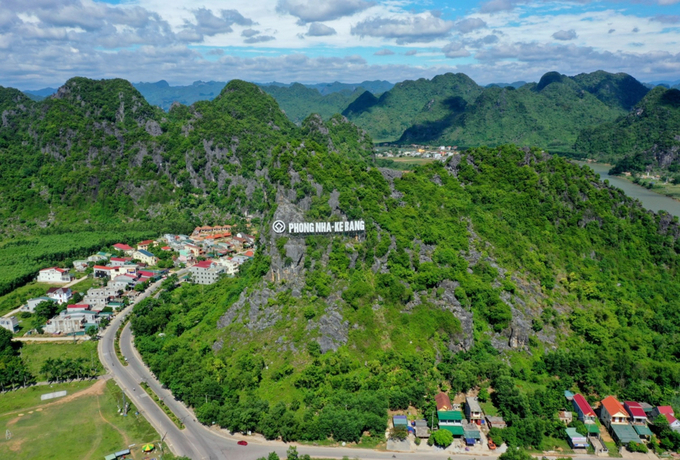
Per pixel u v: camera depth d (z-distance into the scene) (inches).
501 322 7741.1
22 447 6018.7
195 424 6461.6
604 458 5797.2
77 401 7071.9
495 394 6692.9
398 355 7214.6
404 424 6146.7
